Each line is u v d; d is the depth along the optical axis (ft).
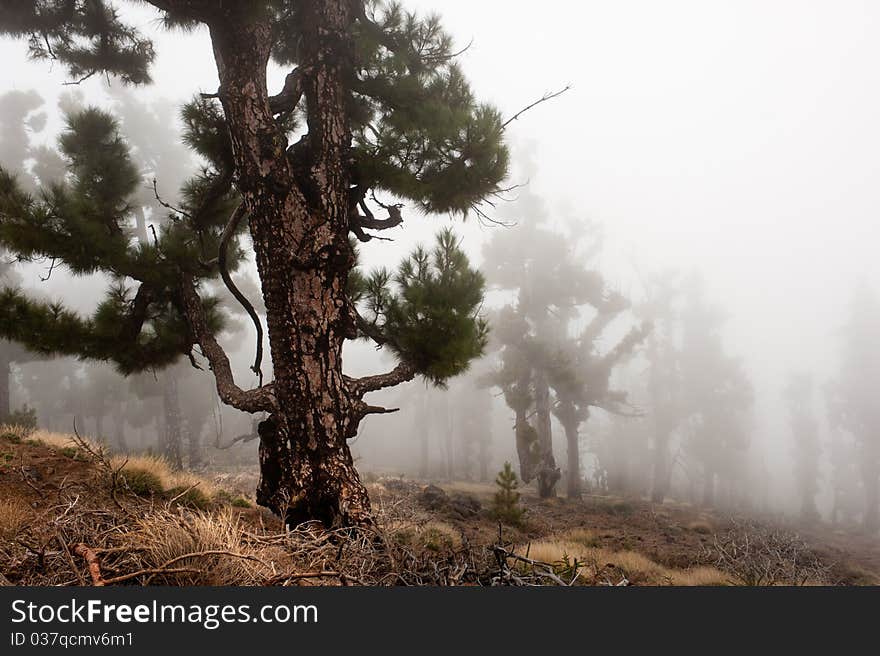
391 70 23.34
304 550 13.47
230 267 29.35
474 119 22.75
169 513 11.86
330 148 21.57
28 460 21.13
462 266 23.26
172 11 20.25
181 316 27.17
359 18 24.02
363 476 63.67
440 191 24.23
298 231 20.45
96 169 26.00
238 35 20.15
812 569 31.19
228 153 24.75
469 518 44.57
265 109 20.65
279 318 20.26
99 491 18.88
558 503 76.43
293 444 19.69
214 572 11.11
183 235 26.96
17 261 23.95
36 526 13.47
